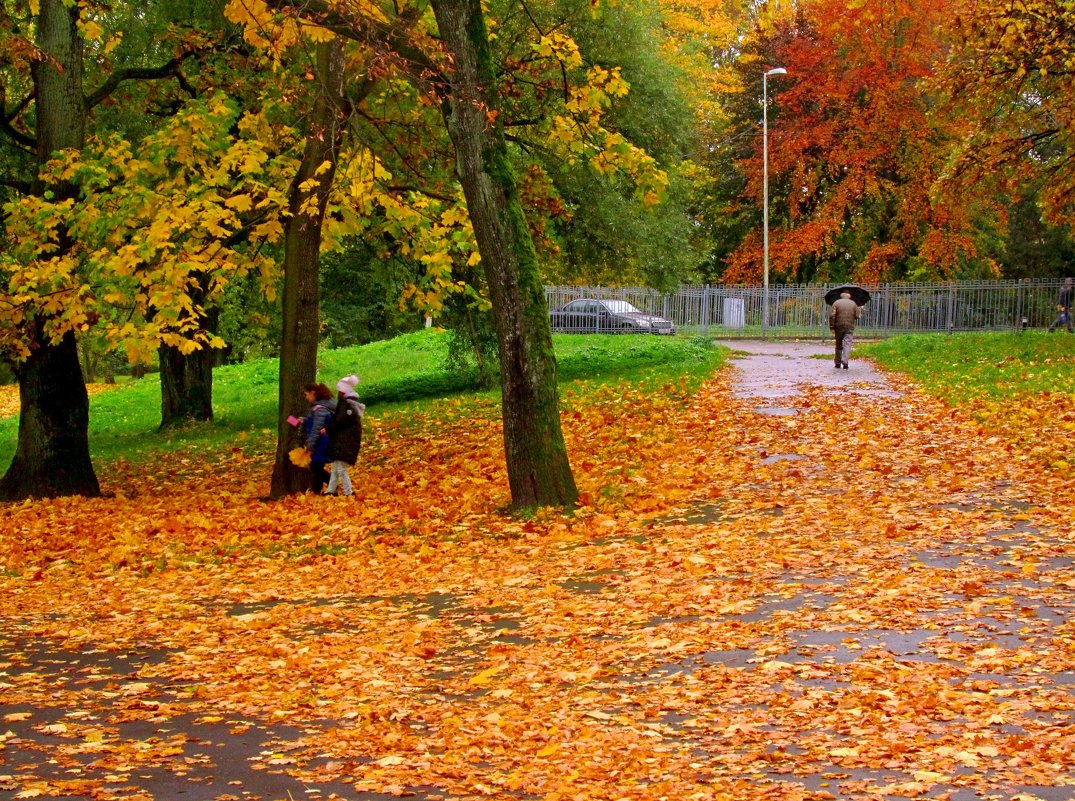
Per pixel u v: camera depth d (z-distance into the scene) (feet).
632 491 46.52
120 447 89.35
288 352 55.47
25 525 52.95
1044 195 99.96
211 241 52.54
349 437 53.36
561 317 149.69
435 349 126.72
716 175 198.39
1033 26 84.02
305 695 23.59
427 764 18.69
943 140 163.02
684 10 164.25
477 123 43.27
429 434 73.56
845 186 171.94
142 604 35.27
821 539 35.68
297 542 44.65
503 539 41.27
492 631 28.35
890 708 19.92
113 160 53.42
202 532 47.73
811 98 180.75
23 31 64.28
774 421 63.10
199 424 96.17
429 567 37.55
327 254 91.30
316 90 53.83
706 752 18.65
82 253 54.34
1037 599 26.89
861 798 16.17
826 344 139.85
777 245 181.47
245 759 19.52
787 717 19.97
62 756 19.81
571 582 33.14
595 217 93.15
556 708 21.52
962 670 21.85
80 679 26.18
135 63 74.90
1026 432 53.36
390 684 24.04
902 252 173.88
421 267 67.26
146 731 21.53
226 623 31.58
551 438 45.09
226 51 66.08
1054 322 140.67
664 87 93.81
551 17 84.23
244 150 52.42
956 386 73.77
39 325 59.72
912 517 38.09
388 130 63.31
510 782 17.58
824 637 24.89
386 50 43.96
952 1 134.41
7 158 71.31
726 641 25.07
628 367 102.06
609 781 17.43
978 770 16.97
